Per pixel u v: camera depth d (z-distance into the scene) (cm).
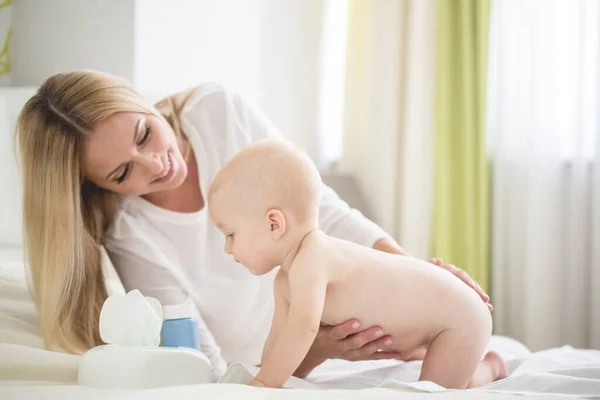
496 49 307
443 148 309
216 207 119
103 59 249
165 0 253
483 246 303
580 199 286
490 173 312
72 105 146
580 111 284
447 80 311
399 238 321
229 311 168
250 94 290
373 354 126
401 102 323
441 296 118
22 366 120
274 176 115
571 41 289
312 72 340
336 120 342
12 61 273
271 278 170
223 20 275
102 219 166
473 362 120
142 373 104
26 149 151
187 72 261
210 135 171
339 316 118
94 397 90
